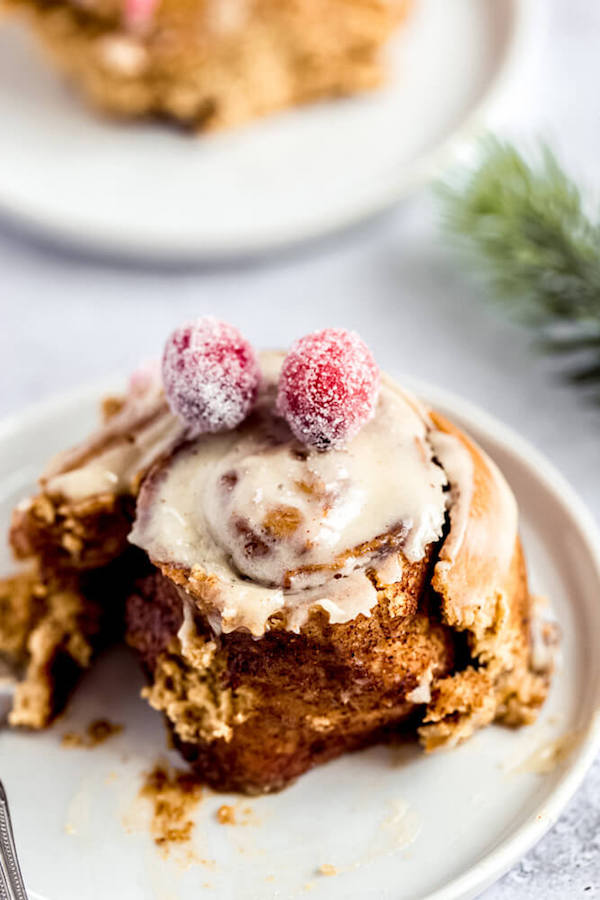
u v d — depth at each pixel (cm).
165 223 50
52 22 53
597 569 40
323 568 36
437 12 56
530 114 54
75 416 44
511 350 49
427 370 48
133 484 39
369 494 37
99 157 53
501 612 38
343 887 37
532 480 41
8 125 54
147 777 39
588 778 39
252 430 38
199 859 37
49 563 40
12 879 36
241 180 52
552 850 38
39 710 40
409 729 39
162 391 40
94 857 37
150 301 51
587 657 39
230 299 51
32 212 51
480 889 36
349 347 37
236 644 37
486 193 46
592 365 48
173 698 38
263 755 38
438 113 53
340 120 54
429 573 37
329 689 37
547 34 57
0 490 43
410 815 38
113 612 41
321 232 50
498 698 39
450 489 38
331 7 53
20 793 39
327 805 38
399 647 37
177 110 54
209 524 37
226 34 52
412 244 52
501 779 38
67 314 50
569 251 46
